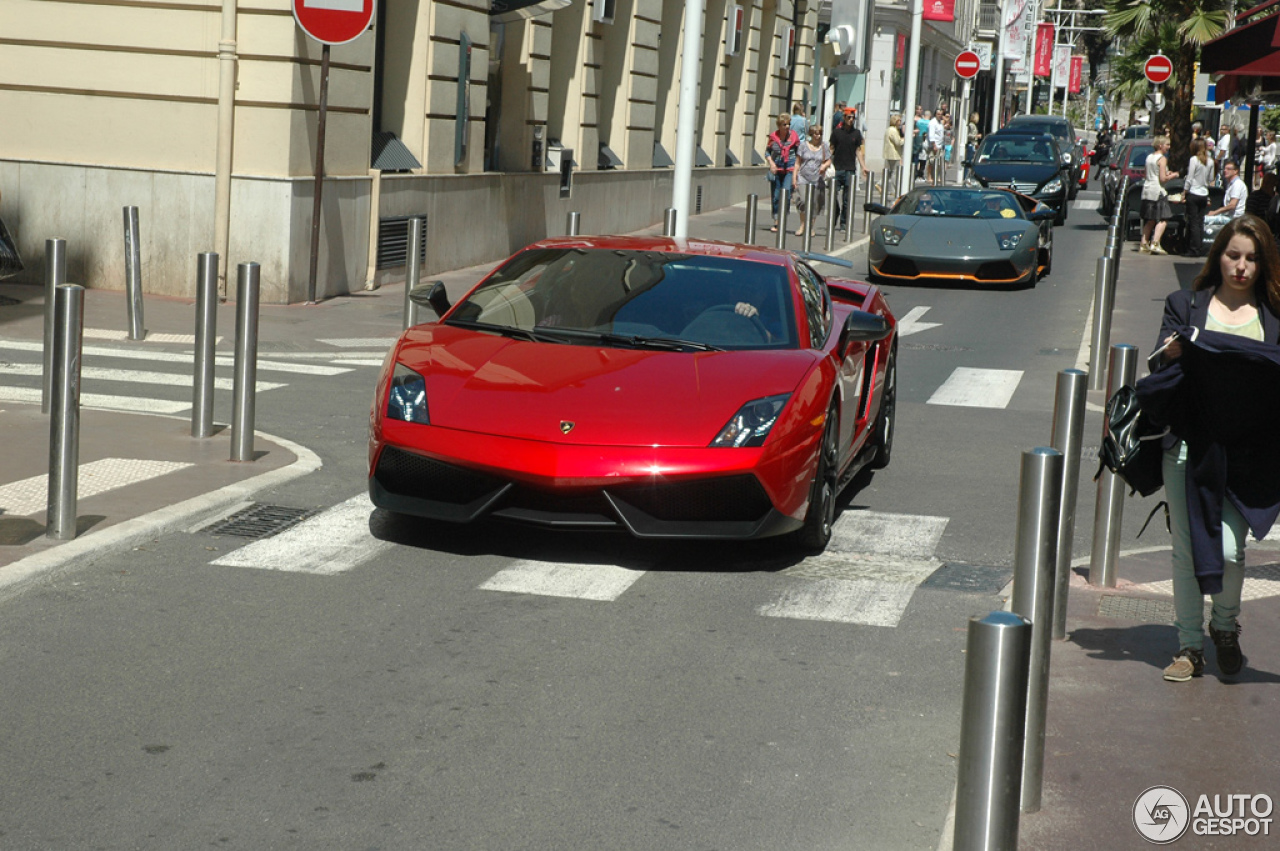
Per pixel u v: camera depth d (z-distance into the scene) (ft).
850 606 18.65
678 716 14.69
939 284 64.34
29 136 48.67
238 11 46.16
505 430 19.75
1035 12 192.65
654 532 19.42
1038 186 99.14
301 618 17.37
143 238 47.80
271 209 46.70
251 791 12.59
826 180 73.15
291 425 29.09
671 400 20.16
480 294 24.14
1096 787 13.19
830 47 94.68
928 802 12.87
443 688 15.24
